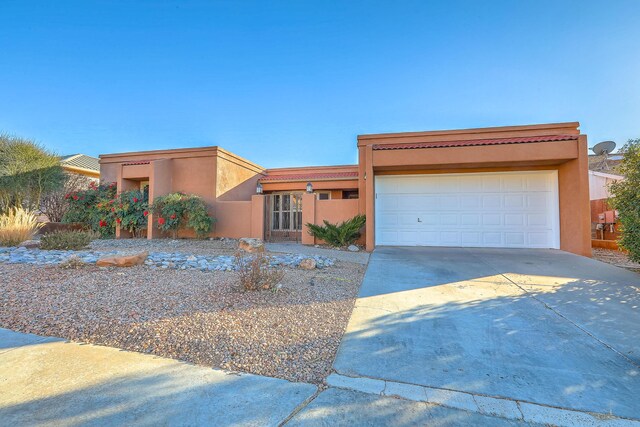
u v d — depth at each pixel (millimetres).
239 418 2195
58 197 15445
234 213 13039
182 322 3777
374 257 8836
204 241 12172
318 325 3910
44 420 2123
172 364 2949
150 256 7793
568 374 2854
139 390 2516
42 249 8742
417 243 11250
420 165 10203
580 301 4957
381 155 10242
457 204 11047
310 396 2488
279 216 16828
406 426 2145
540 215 10477
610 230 11047
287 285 5520
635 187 6840
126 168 13430
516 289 5648
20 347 3217
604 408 2373
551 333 3760
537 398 2488
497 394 2537
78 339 3418
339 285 5801
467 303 4883
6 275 5672
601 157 17266
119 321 3787
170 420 2156
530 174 10547
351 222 10797
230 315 4035
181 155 13719
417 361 3076
